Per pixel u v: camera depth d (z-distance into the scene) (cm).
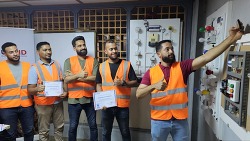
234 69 124
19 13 296
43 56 219
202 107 198
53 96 216
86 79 217
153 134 163
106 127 212
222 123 153
